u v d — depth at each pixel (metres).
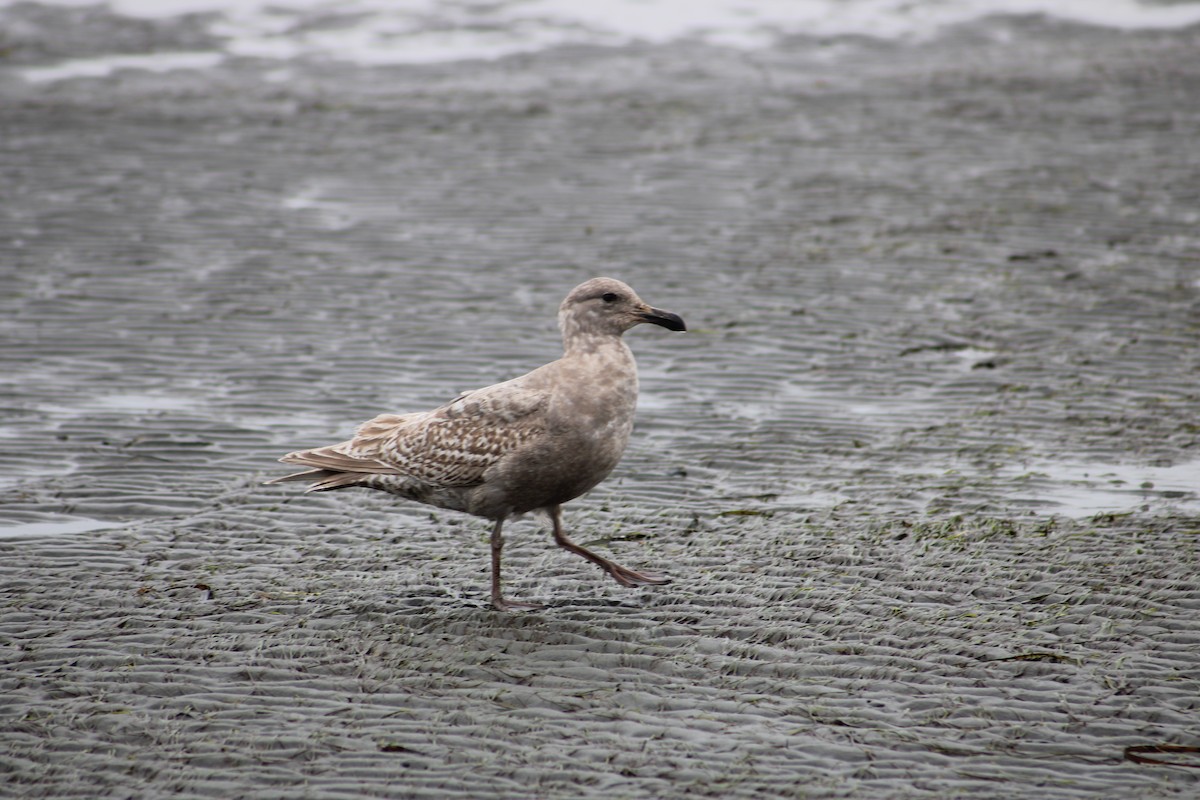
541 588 10.99
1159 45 36.12
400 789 7.82
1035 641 9.63
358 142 26.73
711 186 24.05
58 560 11.44
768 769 8.01
